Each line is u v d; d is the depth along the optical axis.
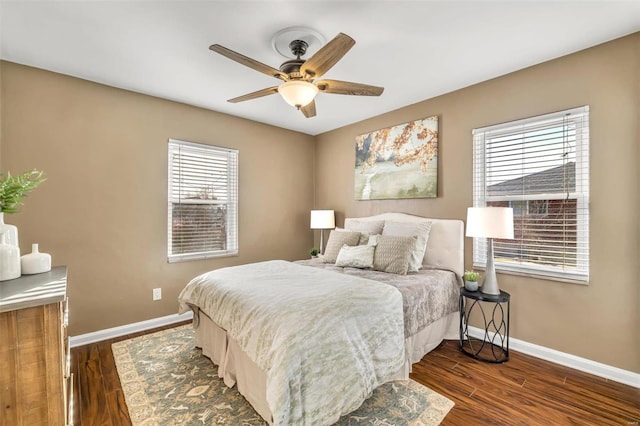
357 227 3.58
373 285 2.10
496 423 1.69
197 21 1.88
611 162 2.13
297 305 1.70
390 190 3.60
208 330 2.42
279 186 4.28
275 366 1.40
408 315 2.14
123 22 1.89
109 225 2.85
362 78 2.73
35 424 1.21
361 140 3.97
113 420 1.73
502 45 2.19
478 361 2.40
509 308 2.62
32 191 2.48
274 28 1.96
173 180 3.28
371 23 1.91
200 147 3.45
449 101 3.06
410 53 2.29
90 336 2.74
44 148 2.52
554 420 1.71
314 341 1.50
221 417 1.75
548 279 2.41
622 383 2.07
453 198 3.04
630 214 2.05
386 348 1.82
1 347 1.15
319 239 4.69
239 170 3.84
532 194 2.54
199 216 3.49
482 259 2.86
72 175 2.65
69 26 1.93
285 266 2.70
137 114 3.01
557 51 2.27
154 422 1.71
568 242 2.35
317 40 2.10
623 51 2.07
